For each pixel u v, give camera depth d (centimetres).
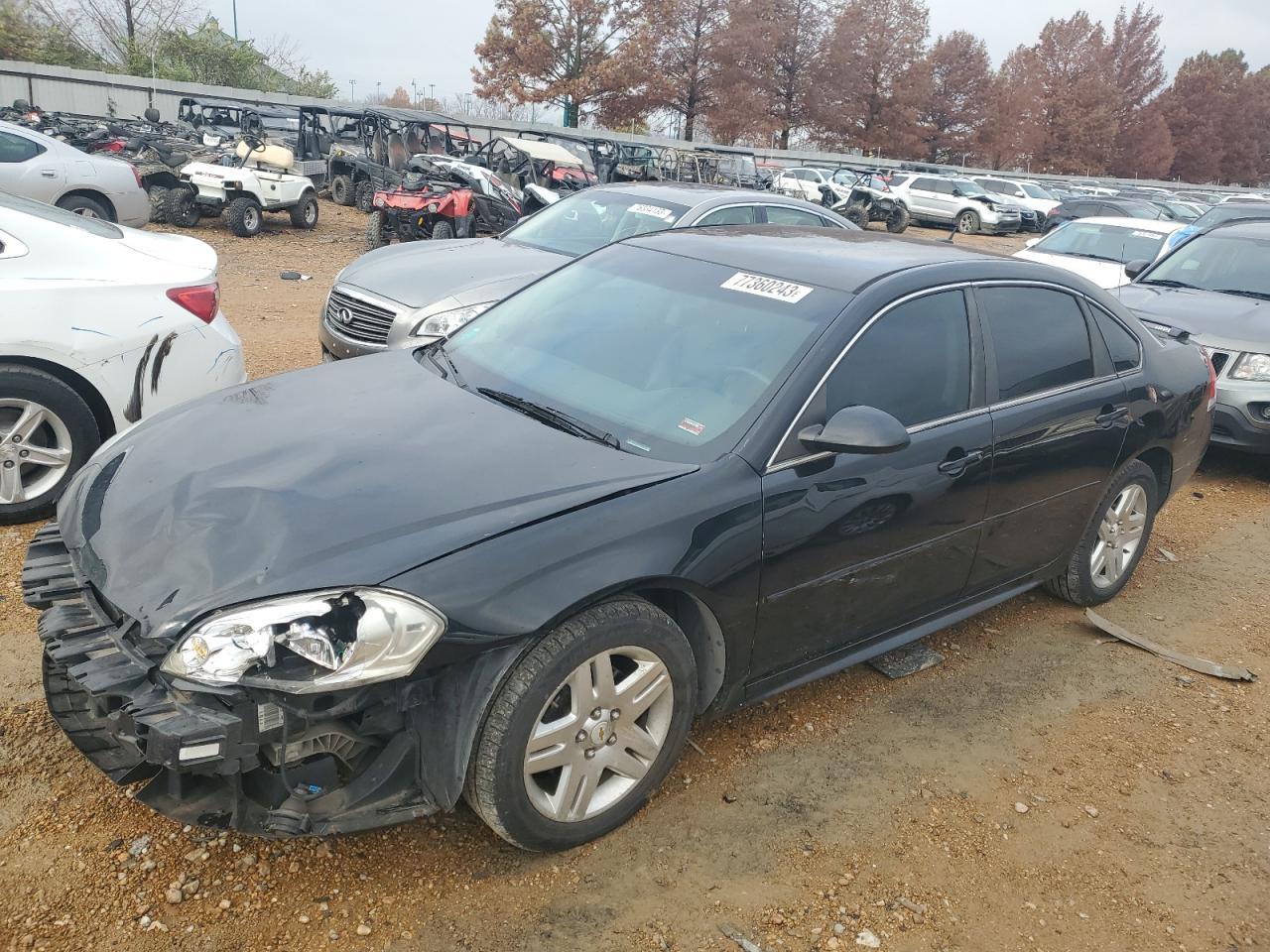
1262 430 681
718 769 332
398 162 1930
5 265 440
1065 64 7938
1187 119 9125
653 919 264
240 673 227
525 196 1700
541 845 275
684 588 283
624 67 4966
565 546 260
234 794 243
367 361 386
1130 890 296
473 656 246
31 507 448
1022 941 272
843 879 287
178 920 248
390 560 242
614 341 359
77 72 3177
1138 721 390
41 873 259
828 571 324
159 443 309
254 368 759
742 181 2934
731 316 349
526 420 320
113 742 259
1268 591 530
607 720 276
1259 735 388
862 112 6178
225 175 1572
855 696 389
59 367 444
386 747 255
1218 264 828
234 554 247
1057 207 3241
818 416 314
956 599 396
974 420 362
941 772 345
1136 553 489
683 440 310
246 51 4528
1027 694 403
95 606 256
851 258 376
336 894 261
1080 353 420
